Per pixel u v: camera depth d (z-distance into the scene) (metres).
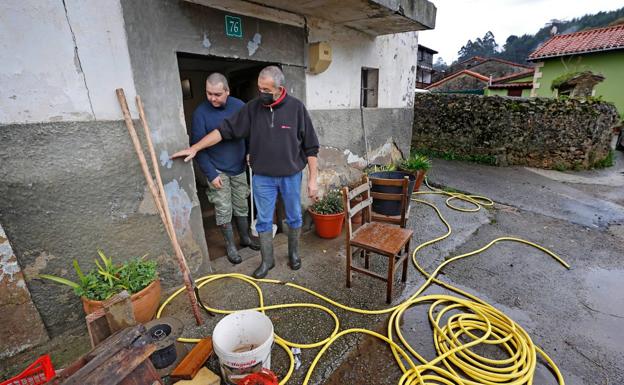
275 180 2.46
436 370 1.78
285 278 2.65
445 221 3.94
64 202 1.86
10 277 1.74
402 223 2.75
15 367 1.77
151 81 2.09
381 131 4.85
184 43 2.20
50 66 1.70
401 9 3.03
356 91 4.11
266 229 2.61
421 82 24.34
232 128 2.39
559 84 10.40
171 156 2.28
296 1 2.59
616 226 3.97
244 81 3.51
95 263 2.04
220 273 2.73
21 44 1.60
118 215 2.09
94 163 1.93
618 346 2.02
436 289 2.59
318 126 3.59
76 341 1.97
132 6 1.92
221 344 1.63
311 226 3.71
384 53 4.50
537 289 2.62
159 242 2.33
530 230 3.81
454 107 7.66
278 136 2.32
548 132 6.79
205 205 4.55
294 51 3.03
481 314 2.21
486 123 7.26
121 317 1.41
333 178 3.94
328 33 3.41
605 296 2.54
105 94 1.91
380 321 2.16
